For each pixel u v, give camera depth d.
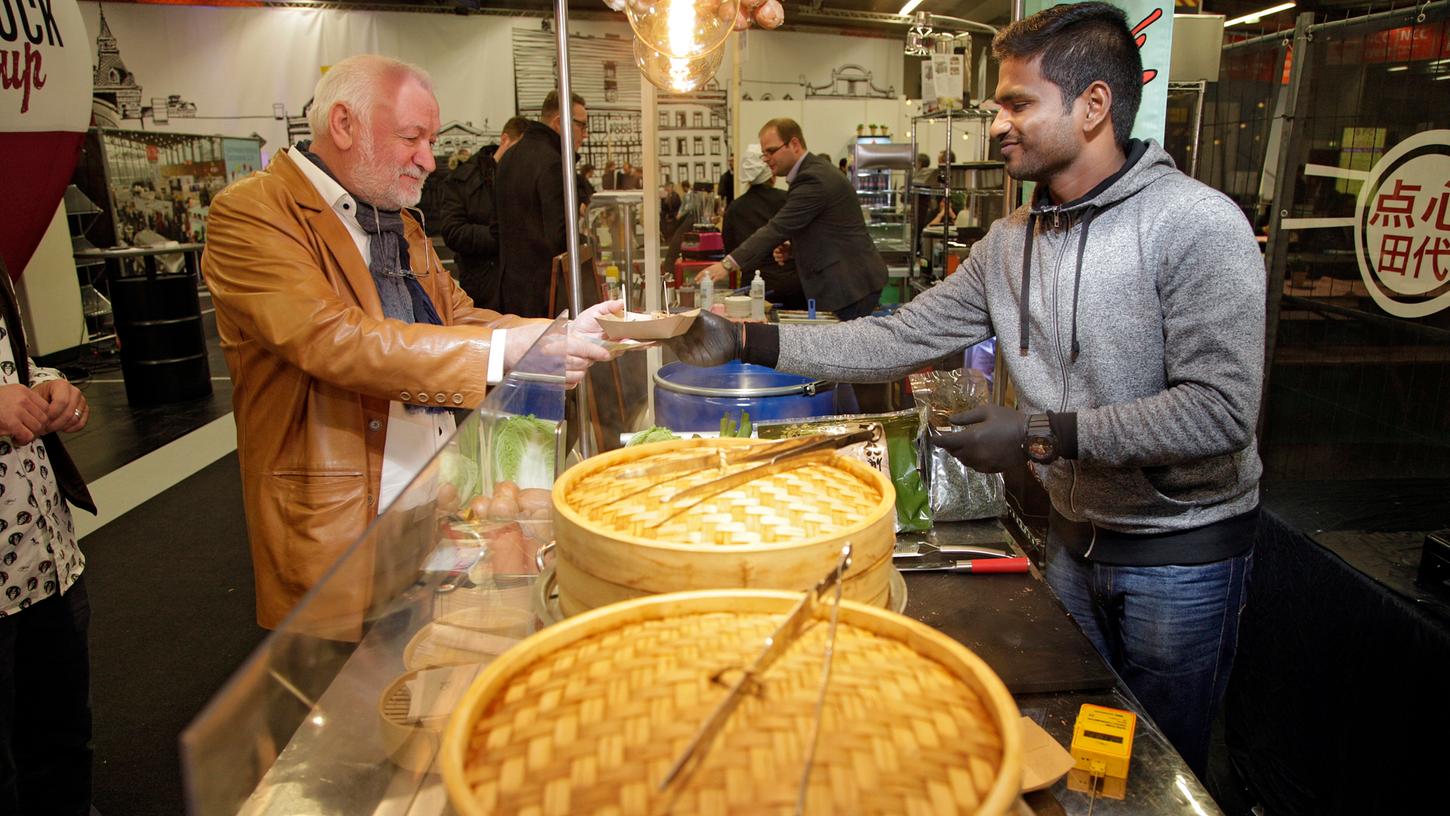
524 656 0.53
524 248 4.11
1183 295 1.22
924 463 1.50
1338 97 2.91
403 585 0.71
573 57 10.36
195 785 0.48
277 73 9.80
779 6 2.01
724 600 0.60
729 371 2.08
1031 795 0.85
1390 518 2.12
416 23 10.07
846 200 4.08
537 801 0.42
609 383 1.80
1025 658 1.06
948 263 4.89
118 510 4.22
